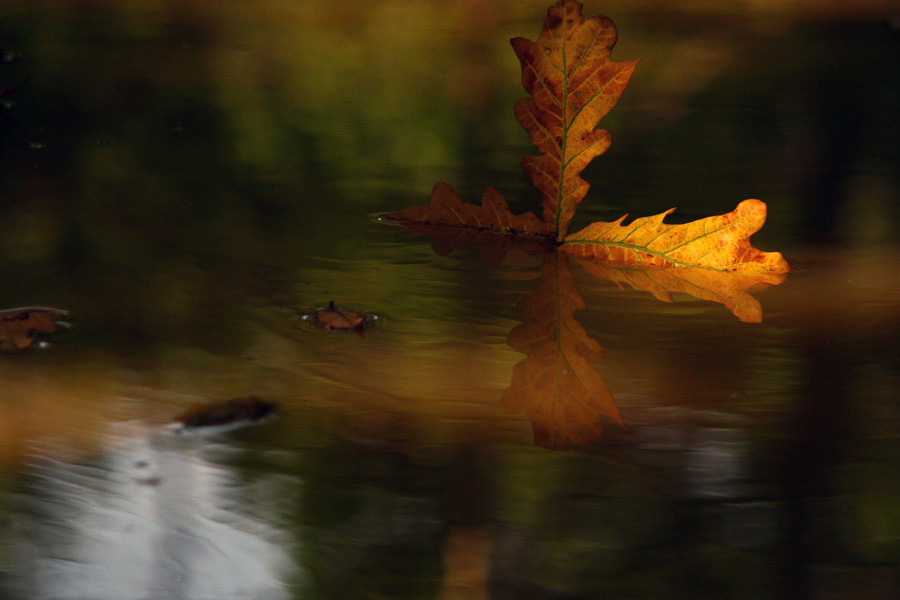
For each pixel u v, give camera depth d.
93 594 3.70
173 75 4.64
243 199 4.29
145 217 4.26
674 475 4.00
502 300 4.15
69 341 4.10
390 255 4.21
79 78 4.62
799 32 5.63
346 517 3.98
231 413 4.04
